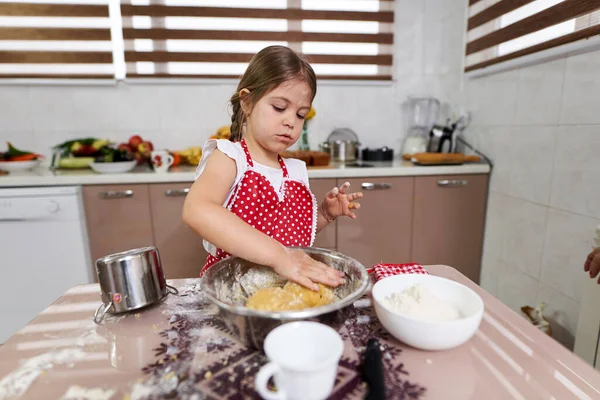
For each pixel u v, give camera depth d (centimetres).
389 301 54
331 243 182
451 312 50
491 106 175
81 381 43
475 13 187
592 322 108
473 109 191
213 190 69
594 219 119
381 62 219
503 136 167
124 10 193
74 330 54
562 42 128
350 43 213
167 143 212
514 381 43
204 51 202
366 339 51
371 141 230
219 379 43
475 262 191
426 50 222
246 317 46
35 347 50
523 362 46
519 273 158
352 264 61
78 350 49
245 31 203
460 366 45
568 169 129
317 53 212
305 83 73
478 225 186
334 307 46
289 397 35
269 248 58
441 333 44
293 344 41
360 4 210
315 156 183
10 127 198
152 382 42
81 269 167
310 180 172
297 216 87
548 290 141
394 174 177
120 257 58
